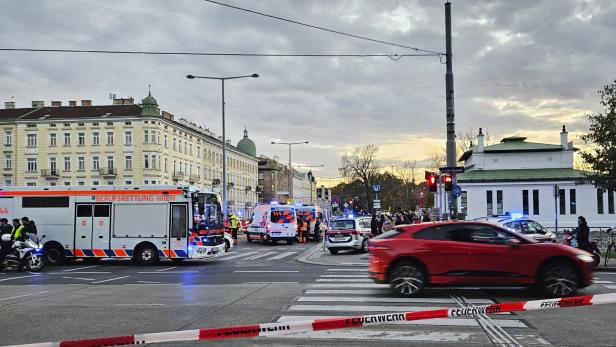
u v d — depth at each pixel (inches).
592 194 1839.3
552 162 2060.8
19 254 757.9
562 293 435.5
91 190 864.3
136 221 852.6
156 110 3115.2
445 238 454.9
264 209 1483.8
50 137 3149.6
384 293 477.4
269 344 290.8
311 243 1535.4
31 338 314.3
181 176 3321.9
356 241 1042.1
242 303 432.1
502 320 347.9
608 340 292.5
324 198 1519.4
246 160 4643.2
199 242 842.2
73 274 721.6
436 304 413.4
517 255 441.7
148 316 379.6
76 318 375.9
